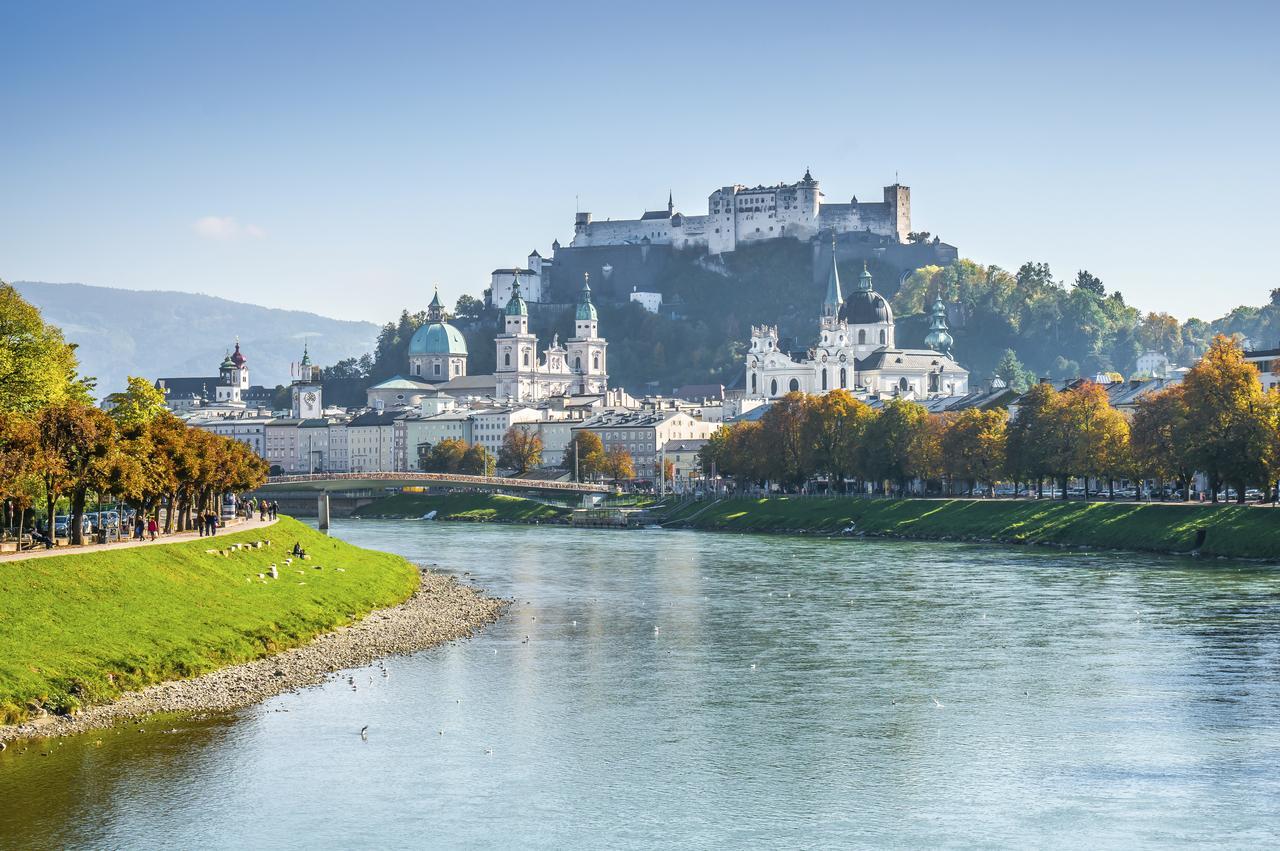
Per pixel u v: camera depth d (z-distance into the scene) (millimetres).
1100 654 161875
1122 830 104000
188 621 159500
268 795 111438
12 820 105375
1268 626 177375
